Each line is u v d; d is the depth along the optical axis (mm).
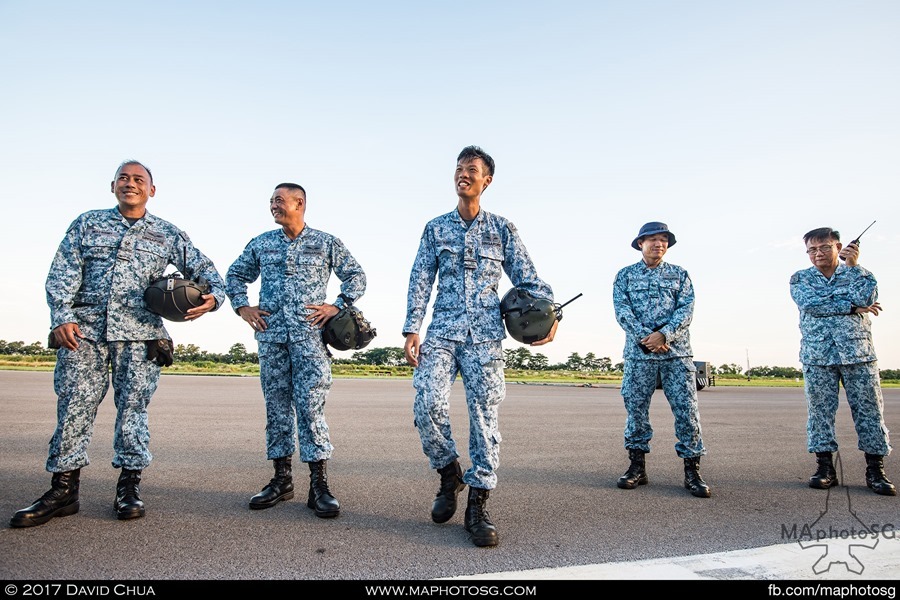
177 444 5516
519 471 4676
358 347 3557
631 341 4383
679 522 3227
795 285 4695
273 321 3496
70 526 2912
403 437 6309
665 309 4340
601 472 4723
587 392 16750
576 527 3096
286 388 3551
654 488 4176
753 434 7457
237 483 4008
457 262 3184
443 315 3139
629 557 2596
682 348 4207
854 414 4383
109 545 2631
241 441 5766
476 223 3254
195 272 3529
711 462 5277
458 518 3258
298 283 3514
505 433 6941
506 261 3350
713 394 18578
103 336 3119
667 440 6793
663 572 2393
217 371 24844
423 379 3061
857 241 4414
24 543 2631
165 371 22562
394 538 2834
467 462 5301
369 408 9406
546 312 3129
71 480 3100
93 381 3137
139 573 2305
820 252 4539
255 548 2639
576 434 6988
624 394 4391
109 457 4805
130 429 3156
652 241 4438
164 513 3201
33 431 5992
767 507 3623
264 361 3537
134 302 3199
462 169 3191
